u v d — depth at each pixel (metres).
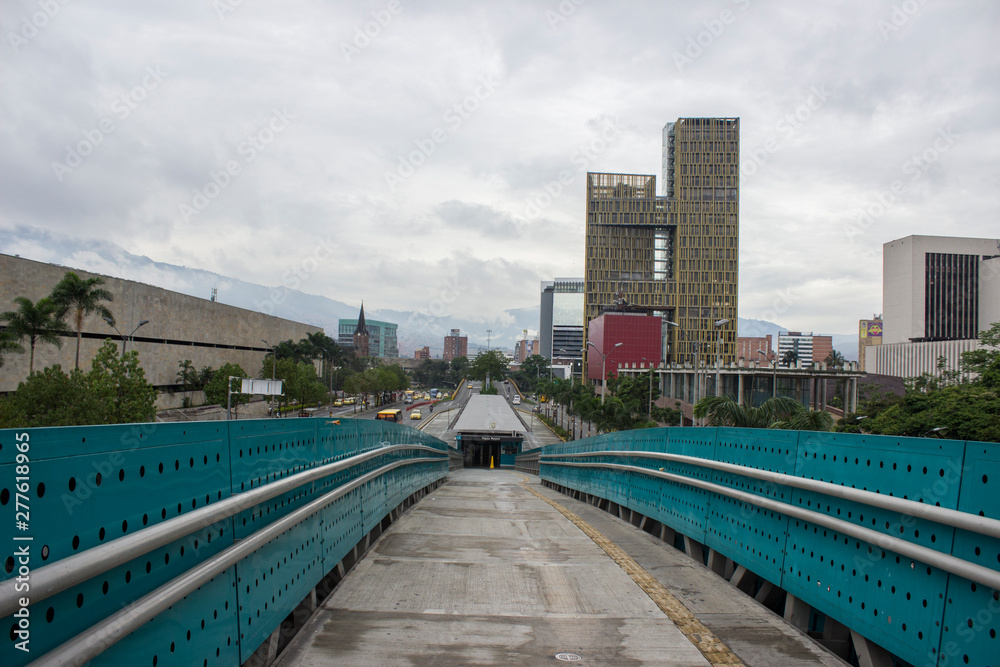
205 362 60.31
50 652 1.86
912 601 3.26
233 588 3.18
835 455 4.16
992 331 31.27
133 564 2.39
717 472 6.14
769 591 5.19
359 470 6.74
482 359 171.12
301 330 90.00
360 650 3.85
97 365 25.75
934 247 99.56
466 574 5.78
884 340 107.19
